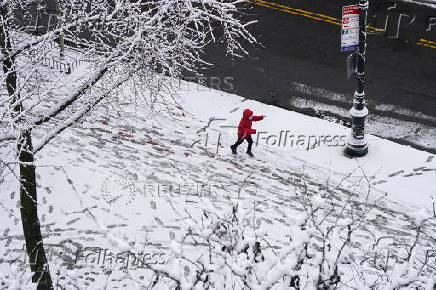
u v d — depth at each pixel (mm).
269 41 22047
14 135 9000
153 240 12008
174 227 12430
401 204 15469
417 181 16547
